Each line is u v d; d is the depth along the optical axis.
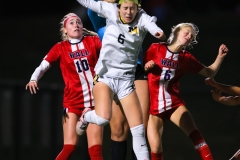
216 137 39.28
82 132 21.61
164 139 40.31
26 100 40.09
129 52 20.47
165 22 59.78
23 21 66.31
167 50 22.69
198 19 62.19
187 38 22.34
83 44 22.83
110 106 20.20
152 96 22.89
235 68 52.22
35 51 59.69
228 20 62.47
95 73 20.84
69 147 22.61
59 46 23.08
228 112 39.19
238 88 23.14
